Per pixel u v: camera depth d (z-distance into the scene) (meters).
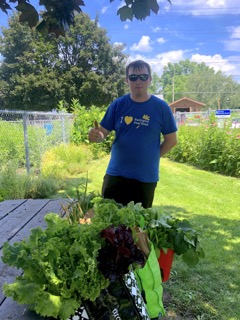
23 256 1.26
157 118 2.29
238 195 5.16
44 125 8.03
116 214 1.61
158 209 1.94
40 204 3.11
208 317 1.98
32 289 1.19
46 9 2.12
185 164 8.30
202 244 3.09
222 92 68.31
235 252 2.92
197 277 2.47
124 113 2.32
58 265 1.23
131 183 2.37
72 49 26.89
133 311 1.30
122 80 28.50
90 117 9.45
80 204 2.09
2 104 27.09
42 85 25.36
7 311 1.30
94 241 1.32
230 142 6.90
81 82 26.62
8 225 2.40
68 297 1.21
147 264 1.55
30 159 6.93
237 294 2.24
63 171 6.49
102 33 27.56
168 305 2.10
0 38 27.06
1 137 6.36
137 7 1.94
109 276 1.26
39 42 26.03
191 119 10.23
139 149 2.29
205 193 5.31
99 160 8.88
